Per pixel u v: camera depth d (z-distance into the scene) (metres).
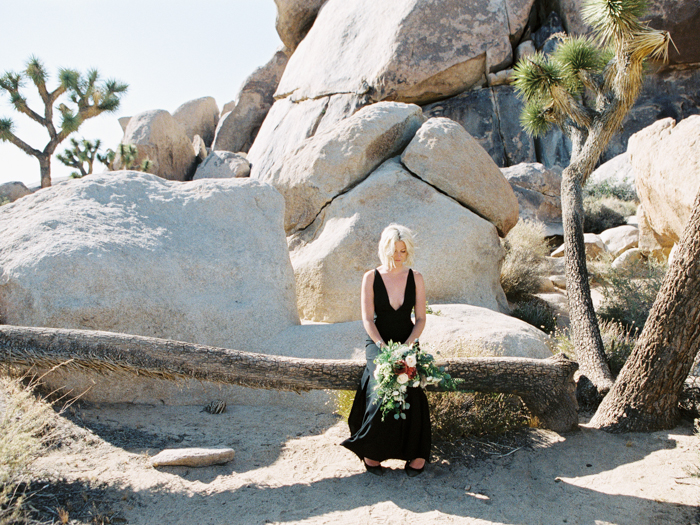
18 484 3.44
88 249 5.56
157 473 3.87
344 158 9.16
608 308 8.65
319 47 20.59
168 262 6.05
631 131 18.98
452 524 3.30
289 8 24.02
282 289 6.70
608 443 4.43
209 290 6.20
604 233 13.77
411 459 3.91
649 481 3.78
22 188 21.66
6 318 5.20
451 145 9.02
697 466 3.79
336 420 5.06
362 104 17.17
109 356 3.99
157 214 6.65
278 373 4.13
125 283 5.58
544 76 8.17
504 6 17.62
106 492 3.56
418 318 4.01
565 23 18.56
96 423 4.64
